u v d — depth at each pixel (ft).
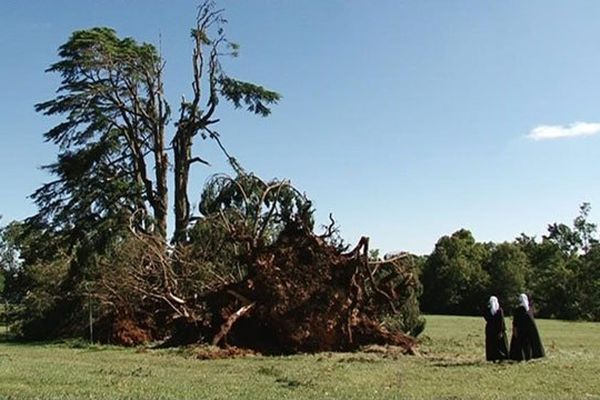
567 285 203.51
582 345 84.74
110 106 133.08
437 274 225.97
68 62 127.34
